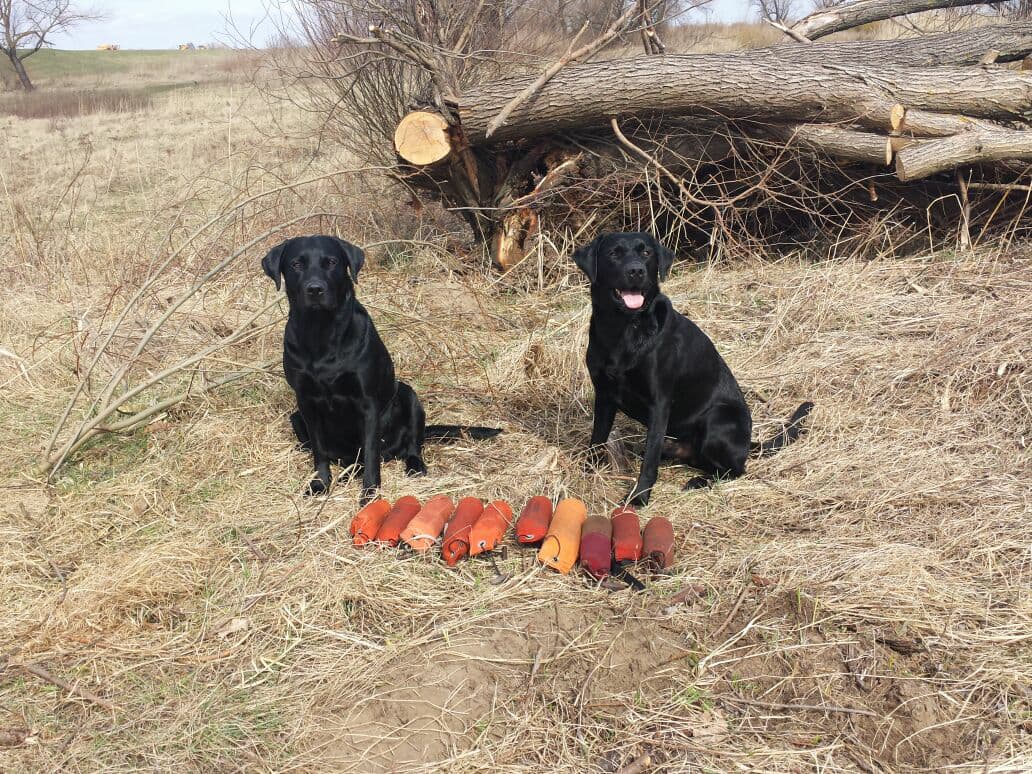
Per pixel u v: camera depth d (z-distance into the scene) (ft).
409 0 13.92
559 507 6.70
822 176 13.41
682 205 13.46
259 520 7.14
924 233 13.44
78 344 10.87
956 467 7.41
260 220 14.40
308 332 7.05
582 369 9.76
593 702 4.94
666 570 6.20
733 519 7.02
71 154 27.22
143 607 5.91
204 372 9.37
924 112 12.10
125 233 16.88
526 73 14.37
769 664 5.23
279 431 8.87
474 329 11.64
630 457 8.43
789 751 4.54
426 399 9.71
